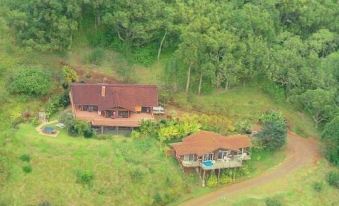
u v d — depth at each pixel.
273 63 118.50
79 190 93.50
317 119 116.06
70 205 91.38
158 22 119.44
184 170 101.56
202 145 101.94
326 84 120.19
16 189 91.88
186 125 106.88
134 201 94.81
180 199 98.06
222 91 118.62
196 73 116.56
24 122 104.31
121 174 97.00
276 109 117.62
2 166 94.00
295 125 116.62
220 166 101.50
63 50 118.12
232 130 110.12
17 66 113.12
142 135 105.12
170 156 102.75
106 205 93.00
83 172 95.38
